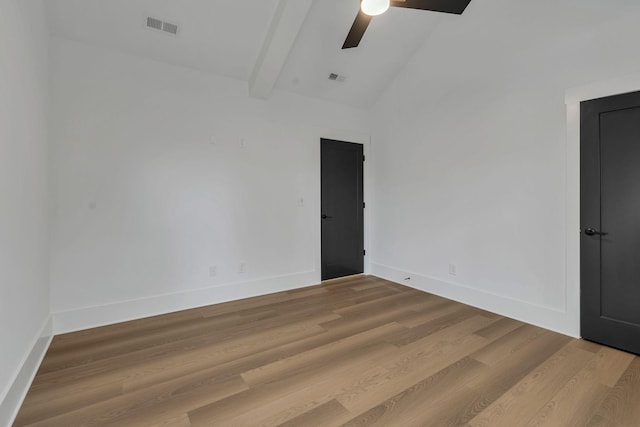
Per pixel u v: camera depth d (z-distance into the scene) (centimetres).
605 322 236
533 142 277
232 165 349
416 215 394
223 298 345
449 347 235
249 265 364
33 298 204
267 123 373
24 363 180
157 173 305
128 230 291
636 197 222
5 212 155
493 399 173
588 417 158
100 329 270
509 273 297
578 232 249
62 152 262
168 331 266
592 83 239
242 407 167
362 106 453
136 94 294
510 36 291
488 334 258
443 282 360
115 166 285
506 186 298
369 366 208
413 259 399
